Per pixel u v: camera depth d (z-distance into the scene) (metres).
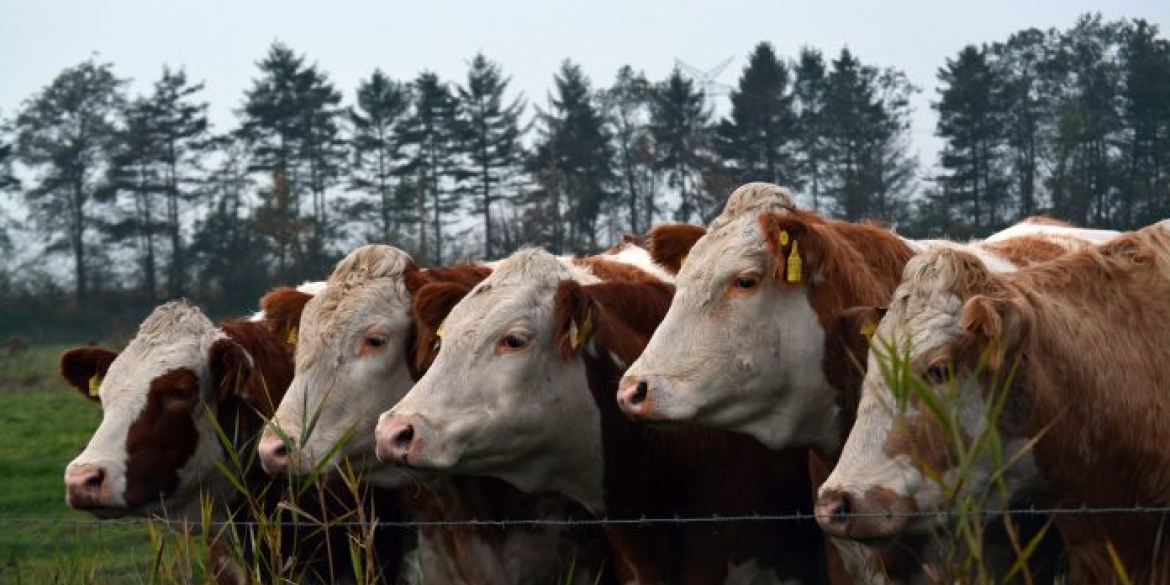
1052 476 6.54
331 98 69.25
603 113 57.69
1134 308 6.82
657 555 8.65
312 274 61.53
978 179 48.00
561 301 8.09
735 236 7.82
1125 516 6.64
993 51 48.38
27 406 31.44
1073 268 6.92
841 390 7.76
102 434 9.50
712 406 7.62
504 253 60.78
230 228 65.19
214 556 10.09
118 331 56.00
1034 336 6.37
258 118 68.62
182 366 9.70
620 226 56.53
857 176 50.34
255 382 9.90
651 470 8.60
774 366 7.68
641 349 8.73
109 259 71.19
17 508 17.22
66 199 72.81
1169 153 42.41
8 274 71.88
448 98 64.12
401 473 9.30
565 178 57.09
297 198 64.50
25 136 74.31
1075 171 43.03
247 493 7.40
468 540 8.99
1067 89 47.19
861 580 8.05
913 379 5.66
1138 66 42.88
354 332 9.14
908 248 8.57
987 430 5.70
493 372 8.06
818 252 7.68
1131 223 42.22
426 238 63.16
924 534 6.49
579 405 8.29
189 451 9.69
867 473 6.33
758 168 52.03
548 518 8.87
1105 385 6.54
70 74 75.06
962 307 6.43
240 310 63.00
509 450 8.11
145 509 9.55
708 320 7.70
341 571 10.02
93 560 9.18
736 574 8.63
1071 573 6.96
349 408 9.05
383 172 65.69
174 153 70.50
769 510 8.65
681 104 55.16
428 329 8.77
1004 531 7.69
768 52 52.66
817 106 53.69
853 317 7.50
